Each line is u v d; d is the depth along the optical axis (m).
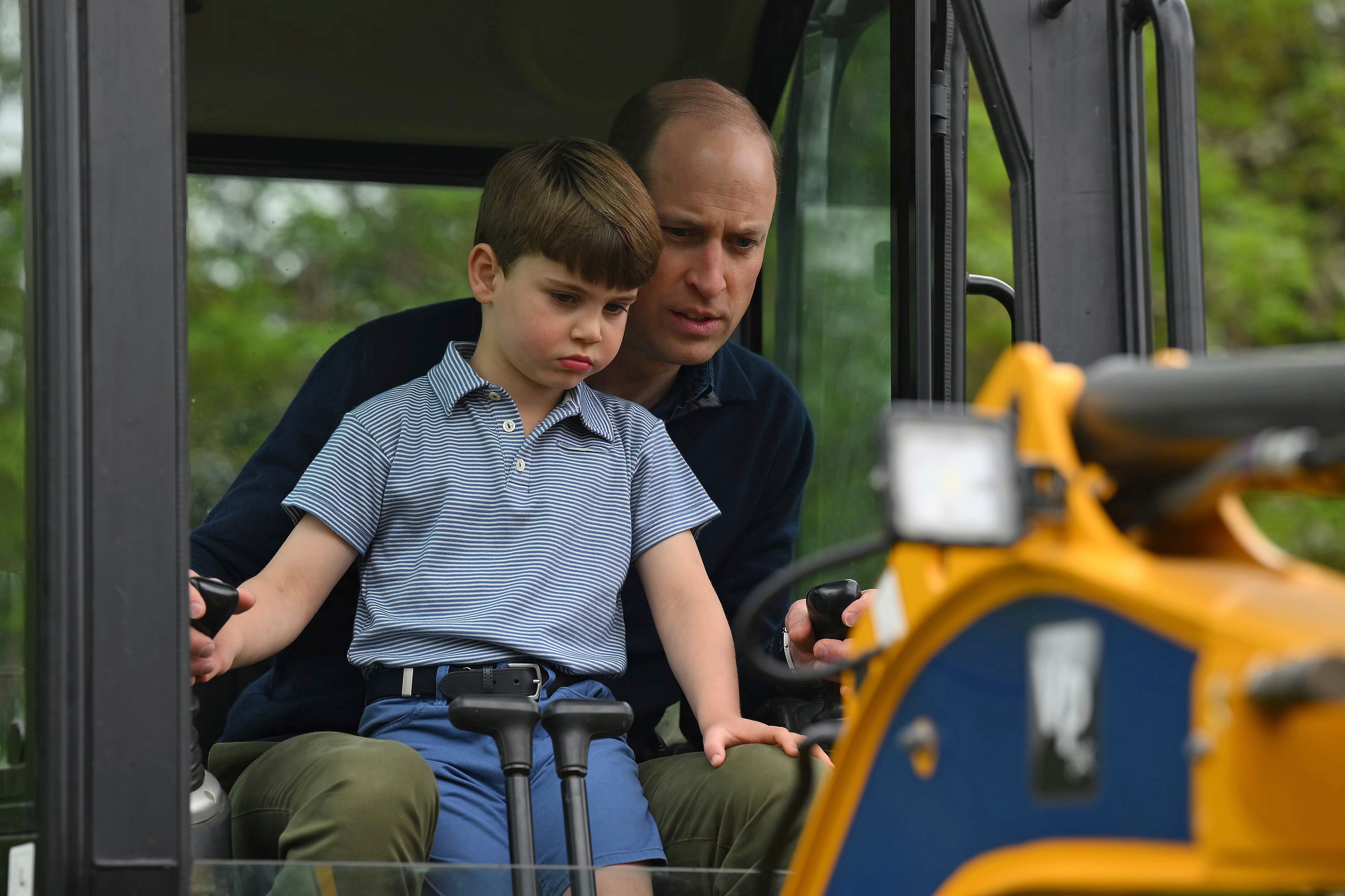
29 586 3.69
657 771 5.40
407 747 4.73
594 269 5.33
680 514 5.73
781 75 7.50
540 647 5.18
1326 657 1.96
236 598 4.44
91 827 3.48
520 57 7.64
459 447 5.46
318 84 7.76
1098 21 4.40
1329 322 27.33
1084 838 2.34
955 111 5.76
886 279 6.13
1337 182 28.73
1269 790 2.08
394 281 11.80
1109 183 4.34
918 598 2.85
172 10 3.82
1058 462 2.53
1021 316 4.30
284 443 5.93
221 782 5.46
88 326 3.66
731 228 5.96
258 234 8.70
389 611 5.25
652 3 7.45
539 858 4.86
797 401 6.64
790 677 2.94
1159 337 21.48
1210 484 2.43
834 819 2.94
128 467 3.63
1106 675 2.32
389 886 3.78
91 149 3.73
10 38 4.03
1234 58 29.55
